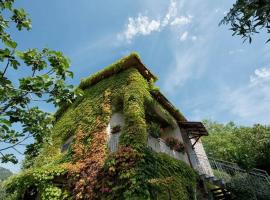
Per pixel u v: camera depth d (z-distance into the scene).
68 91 3.65
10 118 3.35
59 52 3.57
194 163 12.91
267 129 22.58
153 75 11.66
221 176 13.49
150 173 6.77
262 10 3.00
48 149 11.23
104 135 9.02
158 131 10.50
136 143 7.37
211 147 29.39
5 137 3.44
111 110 10.09
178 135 12.64
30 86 3.30
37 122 3.58
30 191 8.98
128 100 9.12
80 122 10.79
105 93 10.72
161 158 7.96
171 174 7.87
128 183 6.45
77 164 8.41
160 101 12.03
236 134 26.70
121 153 7.17
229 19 3.42
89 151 8.86
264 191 10.85
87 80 12.40
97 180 7.36
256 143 19.84
